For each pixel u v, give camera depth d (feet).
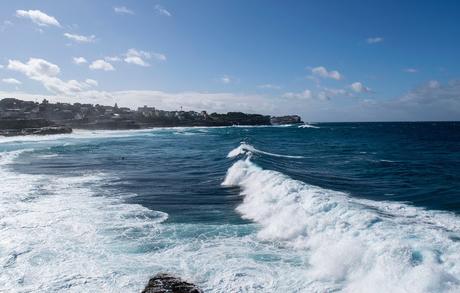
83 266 31.83
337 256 29.66
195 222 44.93
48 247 36.52
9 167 98.48
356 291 25.66
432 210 45.73
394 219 40.45
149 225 43.73
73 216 47.91
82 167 98.63
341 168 90.84
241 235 39.50
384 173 81.00
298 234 37.76
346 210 40.73
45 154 134.92
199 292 26.30
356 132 335.88
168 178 79.15
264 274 29.45
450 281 23.12
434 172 80.79
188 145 181.98
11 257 33.96
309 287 26.99
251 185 64.85
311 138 242.78
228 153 131.03
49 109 523.70
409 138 227.40
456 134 273.95
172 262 32.35
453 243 30.53
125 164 105.09
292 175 74.90
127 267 31.50
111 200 57.72
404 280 24.31
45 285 28.45
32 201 56.95
